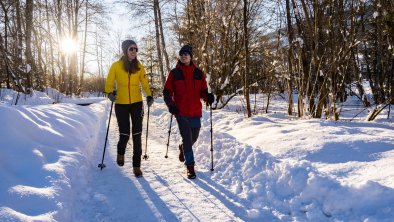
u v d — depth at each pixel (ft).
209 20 43.27
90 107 46.80
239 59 42.32
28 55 52.70
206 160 18.88
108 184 15.49
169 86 16.79
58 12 81.15
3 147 13.61
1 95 43.60
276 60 36.58
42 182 12.54
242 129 24.66
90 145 21.67
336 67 28.22
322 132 19.38
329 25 28.53
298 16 32.01
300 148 16.69
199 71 17.17
